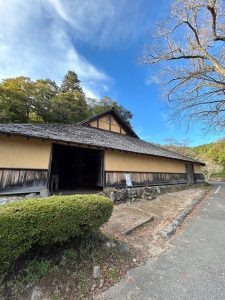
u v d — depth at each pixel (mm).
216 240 4668
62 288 2678
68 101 25797
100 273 3059
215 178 33406
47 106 21828
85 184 12250
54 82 29578
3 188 6062
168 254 3910
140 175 11133
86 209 3145
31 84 22734
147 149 13062
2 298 2402
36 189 6793
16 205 2555
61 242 3172
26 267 2787
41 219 2580
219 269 3373
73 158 13125
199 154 35656
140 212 6742
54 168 12242
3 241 2244
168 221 5969
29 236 2463
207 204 9406
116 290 2783
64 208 2846
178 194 11961
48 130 8289
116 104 33312
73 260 3154
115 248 3771
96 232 3973
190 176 18000
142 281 3000
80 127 12141
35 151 6992
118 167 9812
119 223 5309
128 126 16203
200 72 8953
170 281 3012
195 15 8945
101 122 14414
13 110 18578
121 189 9016
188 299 2613
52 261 3010
